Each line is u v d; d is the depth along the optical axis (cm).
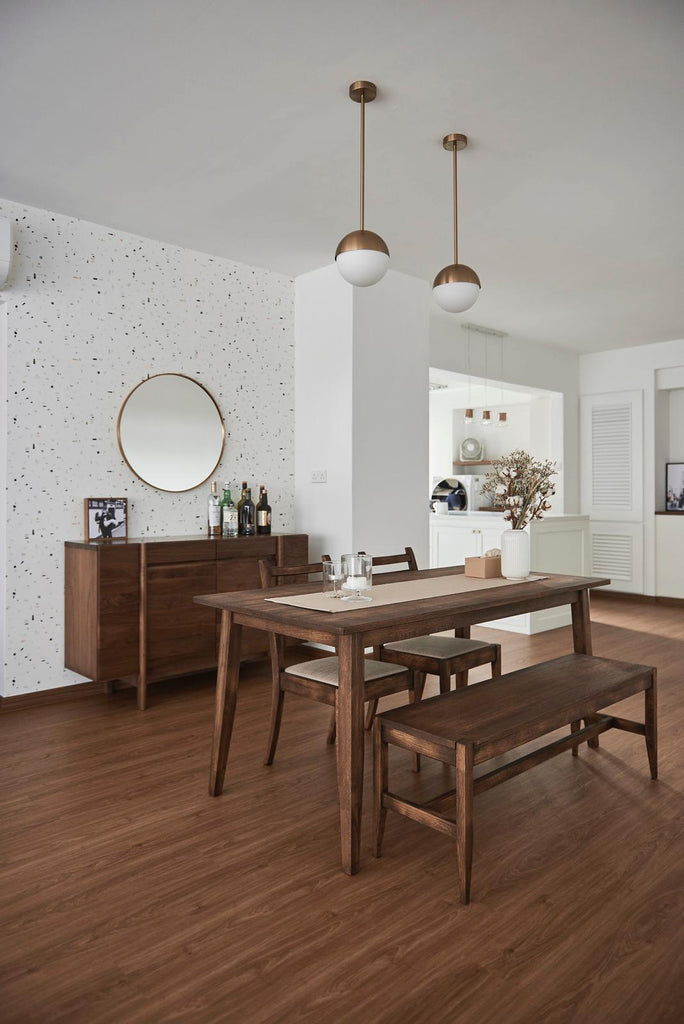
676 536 732
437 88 269
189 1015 154
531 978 166
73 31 235
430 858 223
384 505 489
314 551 496
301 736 337
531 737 220
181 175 346
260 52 247
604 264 482
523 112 287
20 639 385
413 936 182
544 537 614
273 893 203
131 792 272
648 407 750
